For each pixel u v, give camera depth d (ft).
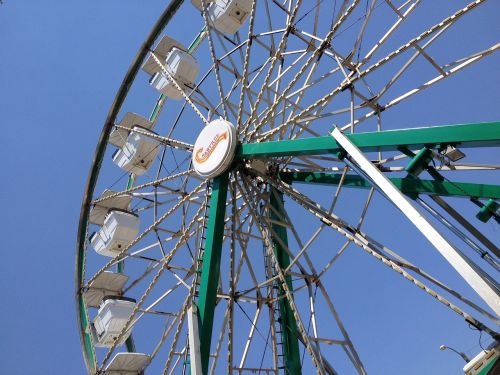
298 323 42.55
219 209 44.09
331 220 44.24
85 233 65.36
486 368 34.65
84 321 61.98
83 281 63.21
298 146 39.29
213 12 61.67
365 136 33.01
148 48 62.75
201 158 47.98
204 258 42.14
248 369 46.65
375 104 46.19
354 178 46.39
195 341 37.09
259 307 50.49
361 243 39.88
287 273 47.24
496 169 38.47
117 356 56.70
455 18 35.22
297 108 50.57
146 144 66.13
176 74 63.16
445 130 29.17
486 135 27.63
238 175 48.60
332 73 48.24
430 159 33.30
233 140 46.14
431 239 22.09
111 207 67.10
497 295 19.04
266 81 47.96
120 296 61.62
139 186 59.31
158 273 49.16
